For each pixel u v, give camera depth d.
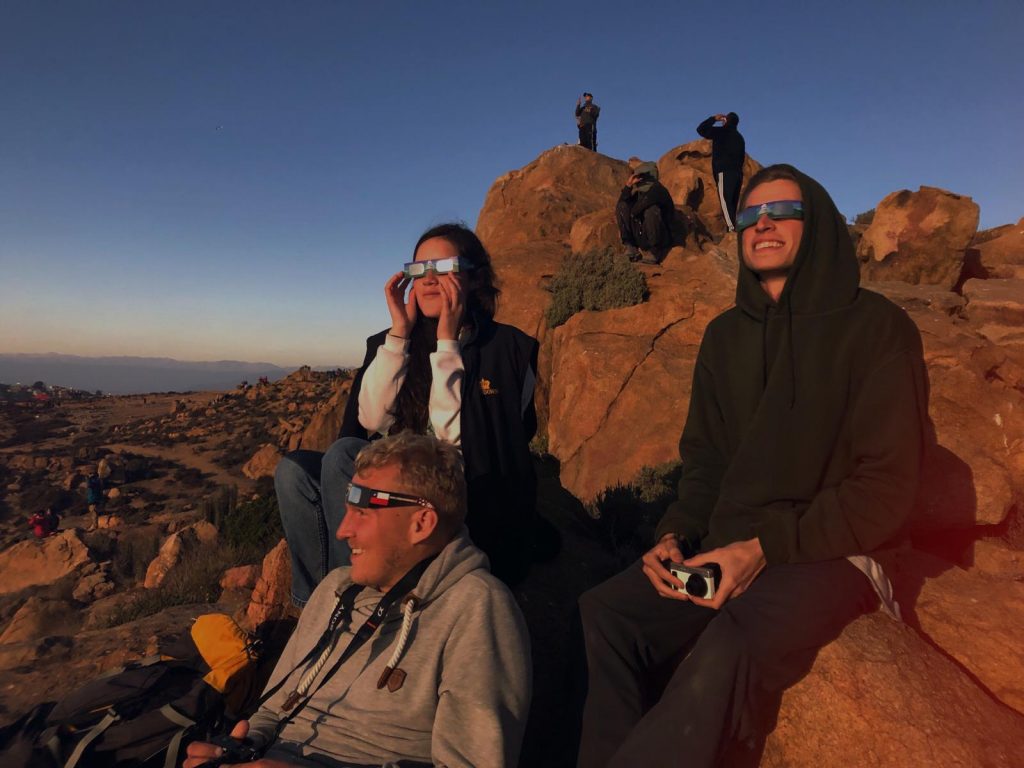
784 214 2.24
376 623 2.03
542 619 3.51
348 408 3.12
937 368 4.69
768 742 1.96
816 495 2.18
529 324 11.33
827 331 2.16
